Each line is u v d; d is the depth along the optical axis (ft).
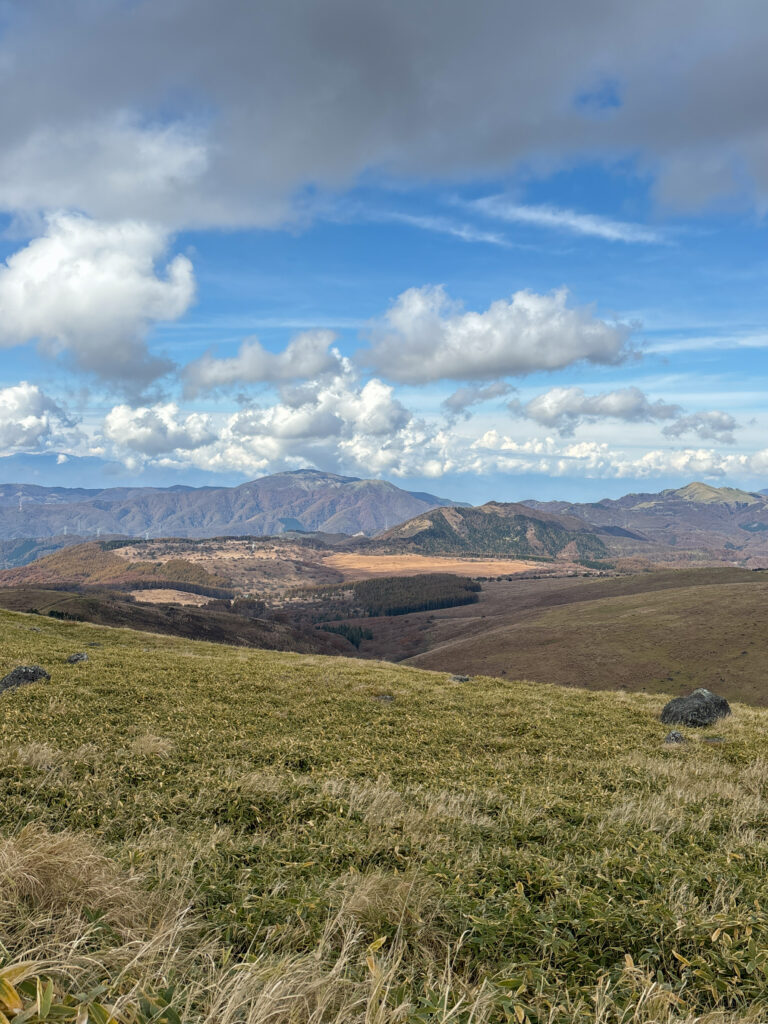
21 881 17.42
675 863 24.85
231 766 41.27
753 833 31.65
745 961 16.57
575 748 58.08
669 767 50.72
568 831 30.55
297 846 25.07
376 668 112.57
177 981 13.66
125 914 17.06
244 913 18.15
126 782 35.83
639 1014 14.02
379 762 47.01
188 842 25.04
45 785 32.78
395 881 20.61
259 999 12.29
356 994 13.99
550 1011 13.82
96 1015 10.12
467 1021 12.77
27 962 10.50
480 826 30.63
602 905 19.49
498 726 65.31
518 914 18.71
